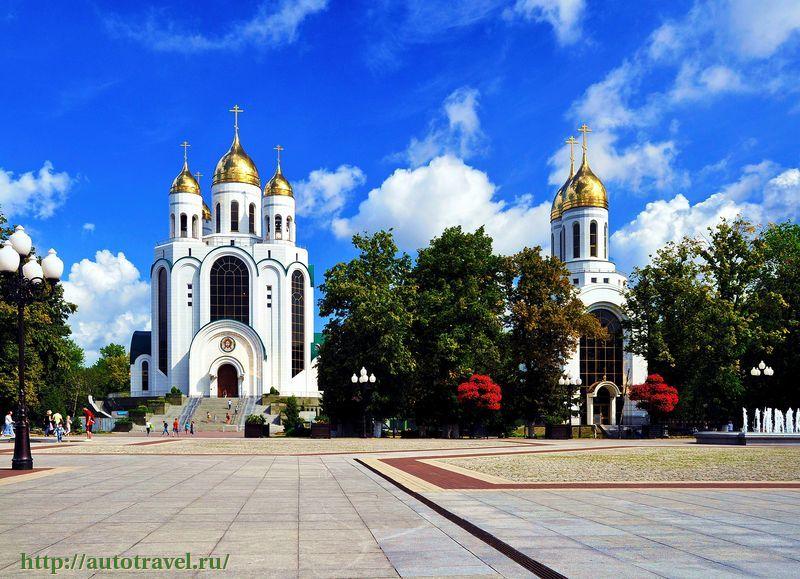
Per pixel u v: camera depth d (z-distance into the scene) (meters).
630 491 18.09
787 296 64.44
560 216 93.94
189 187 96.44
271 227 98.12
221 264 93.00
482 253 61.19
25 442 25.39
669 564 9.65
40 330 55.03
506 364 60.44
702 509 14.73
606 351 81.56
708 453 35.44
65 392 98.88
